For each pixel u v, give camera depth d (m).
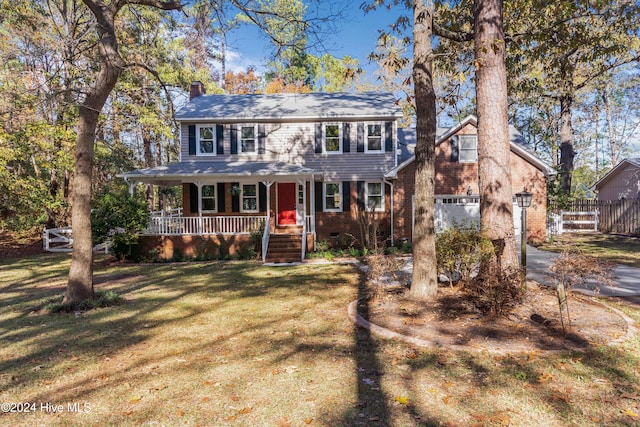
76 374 4.45
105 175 26.11
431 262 7.20
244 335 5.77
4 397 3.91
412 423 3.23
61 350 5.29
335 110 17.88
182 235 15.17
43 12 18.30
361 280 10.01
